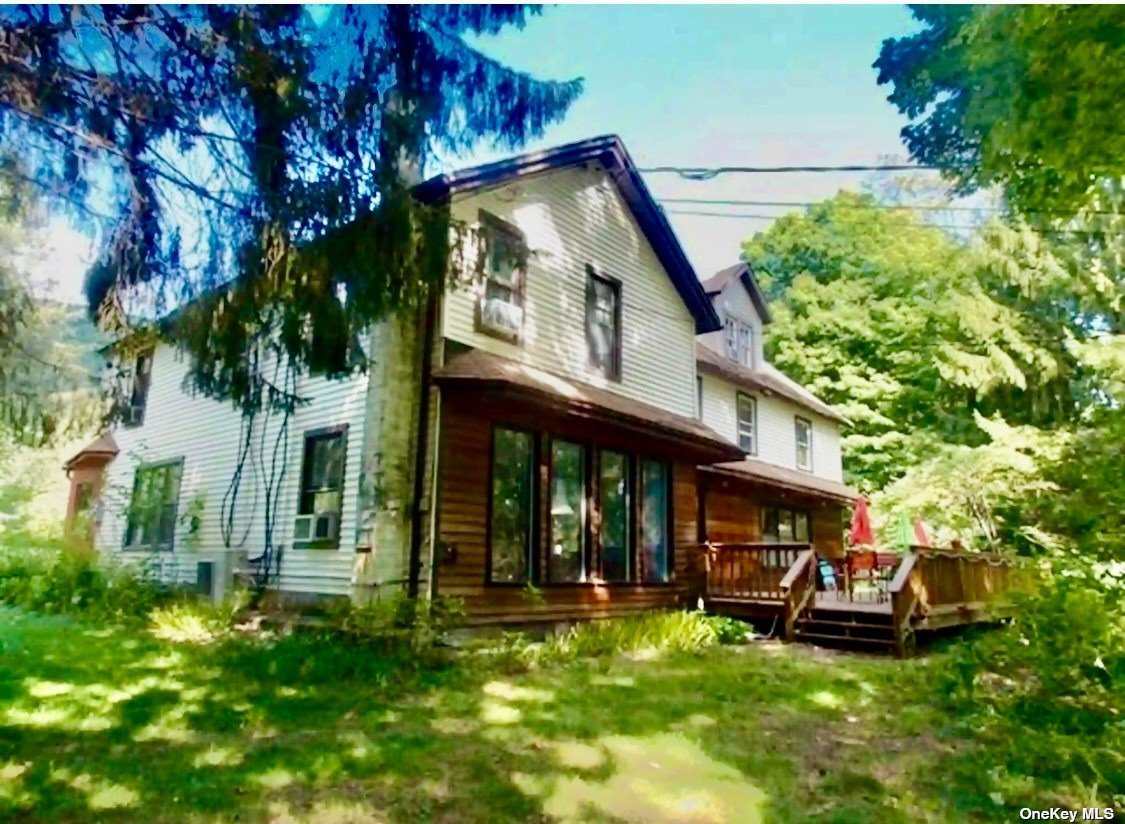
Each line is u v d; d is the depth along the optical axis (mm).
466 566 8922
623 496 11672
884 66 7516
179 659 7473
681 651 9289
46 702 5617
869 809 3920
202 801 3725
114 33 4645
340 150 5289
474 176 9836
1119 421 8781
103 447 15555
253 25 4715
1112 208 11062
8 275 5766
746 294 19547
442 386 8828
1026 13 5027
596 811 3799
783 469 18375
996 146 5953
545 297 10977
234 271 5414
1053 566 6770
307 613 9609
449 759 4539
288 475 10602
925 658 9305
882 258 29672
